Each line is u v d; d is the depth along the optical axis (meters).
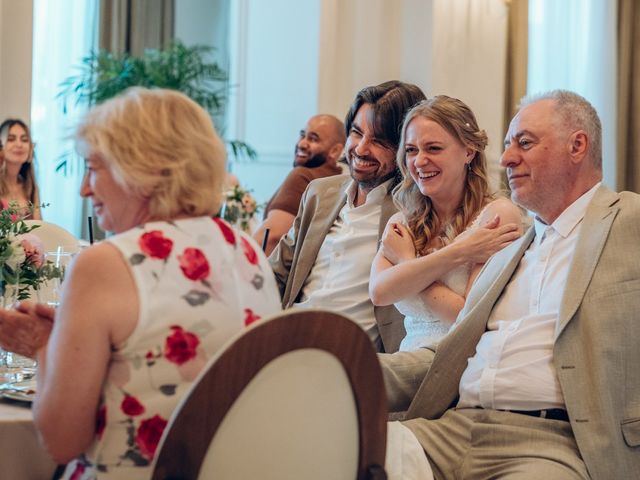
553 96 2.18
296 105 6.68
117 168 1.50
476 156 2.68
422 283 2.52
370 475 1.51
